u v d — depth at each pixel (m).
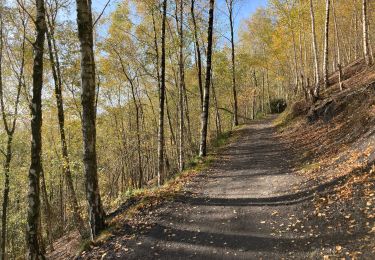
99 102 27.59
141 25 22.73
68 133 19.09
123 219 9.50
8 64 17.80
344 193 8.09
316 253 6.02
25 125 19.08
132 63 26.38
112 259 7.20
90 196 8.95
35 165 8.90
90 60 8.75
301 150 15.38
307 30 32.44
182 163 20.89
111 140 30.70
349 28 40.78
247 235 7.41
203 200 10.52
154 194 11.77
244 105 53.91
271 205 8.98
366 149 10.03
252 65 36.78
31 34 17.12
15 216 22.28
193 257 6.79
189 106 37.31
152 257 7.04
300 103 25.44
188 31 20.56
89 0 9.14
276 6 28.38
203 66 30.12
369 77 19.50
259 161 15.38
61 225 23.95
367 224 6.43
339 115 16.50
